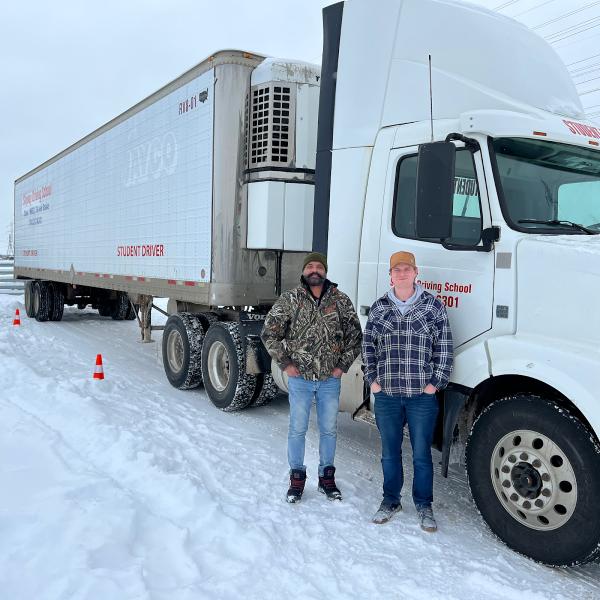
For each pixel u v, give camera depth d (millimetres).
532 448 3219
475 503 3562
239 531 3422
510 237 3414
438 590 2961
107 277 9289
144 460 4344
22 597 2584
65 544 2984
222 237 5922
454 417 3703
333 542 3422
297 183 5789
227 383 6184
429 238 3627
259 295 6113
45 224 13508
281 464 4691
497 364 3406
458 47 4051
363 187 4434
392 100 4266
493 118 3455
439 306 3539
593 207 3873
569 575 3158
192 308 7473
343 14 4621
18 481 3818
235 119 5883
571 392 3010
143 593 2658
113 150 8891
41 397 6039
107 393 6699
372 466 4793
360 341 4012
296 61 5828
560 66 4539
